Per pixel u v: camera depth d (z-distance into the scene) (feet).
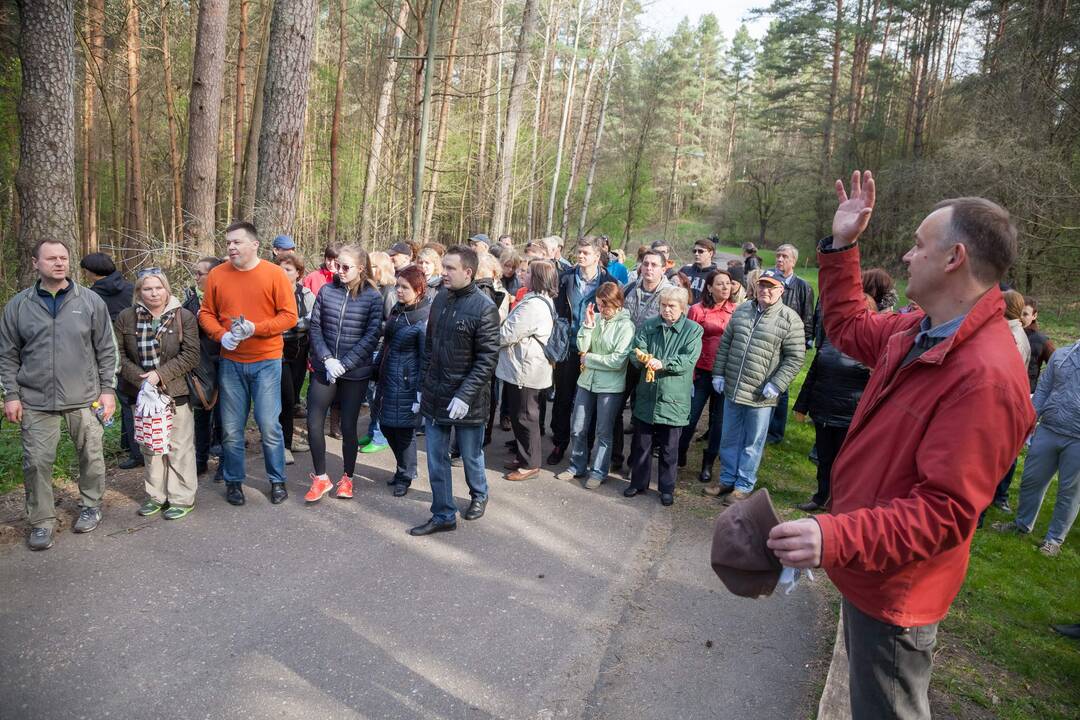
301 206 70.33
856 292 7.76
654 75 113.50
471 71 82.69
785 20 114.83
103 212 77.97
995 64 65.10
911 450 6.09
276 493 16.84
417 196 32.14
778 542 5.68
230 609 12.28
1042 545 17.63
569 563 14.85
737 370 18.20
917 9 96.07
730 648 12.10
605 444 19.20
